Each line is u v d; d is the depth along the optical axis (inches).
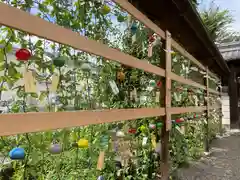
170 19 93.1
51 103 46.8
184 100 120.9
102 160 58.6
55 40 35.5
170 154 100.3
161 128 85.4
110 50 49.8
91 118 43.6
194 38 125.1
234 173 115.6
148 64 68.7
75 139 53.4
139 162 81.5
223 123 293.6
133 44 77.0
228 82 294.0
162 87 84.4
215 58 184.1
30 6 43.4
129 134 73.5
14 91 42.4
